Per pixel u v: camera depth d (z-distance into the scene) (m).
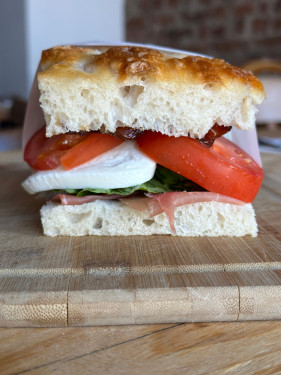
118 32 0.80
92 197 0.18
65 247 0.17
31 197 0.24
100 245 0.17
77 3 0.74
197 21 0.81
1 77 0.77
